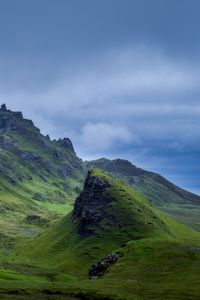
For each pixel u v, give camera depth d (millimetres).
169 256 158000
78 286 122562
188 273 133250
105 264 169000
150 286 120688
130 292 113750
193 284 118250
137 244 177625
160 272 140000
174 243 176625
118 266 154125
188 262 147875
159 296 107688
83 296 112812
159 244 175500
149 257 159375
